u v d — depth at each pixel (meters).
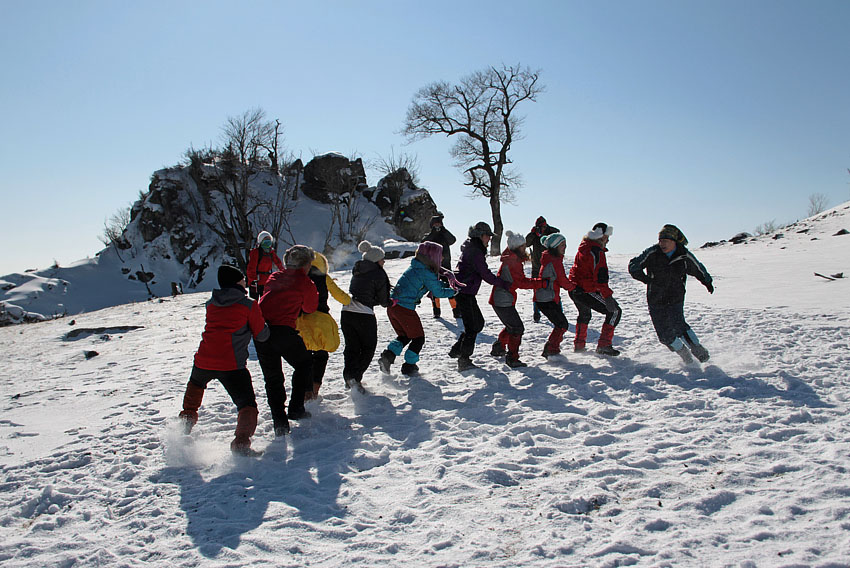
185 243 45.03
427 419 5.57
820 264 14.99
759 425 4.79
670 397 5.73
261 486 4.23
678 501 3.59
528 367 7.23
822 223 23.81
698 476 3.94
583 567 2.94
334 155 52.78
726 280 13.78
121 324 14.69
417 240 51.16
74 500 4.17
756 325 8.65
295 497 3.96
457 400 6.14
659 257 6.66
